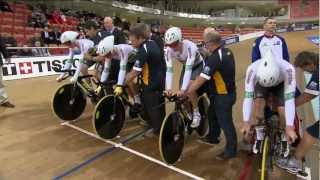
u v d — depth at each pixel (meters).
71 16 14.14
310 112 4.36
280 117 2.56
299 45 15.32
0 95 4.58
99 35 4.41
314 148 3.18
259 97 2.53
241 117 4.68
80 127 4.01
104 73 3.71
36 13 11.87
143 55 3.32
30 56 7.81
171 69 3.23
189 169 3.04
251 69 2.41
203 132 3.89
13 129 3.84
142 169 3.00
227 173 2.98
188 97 3.29
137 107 3.95
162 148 2.93
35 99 5.23
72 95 4.04
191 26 27.27
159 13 22.31
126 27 13.68
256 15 30.28
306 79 5.02
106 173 2.89
